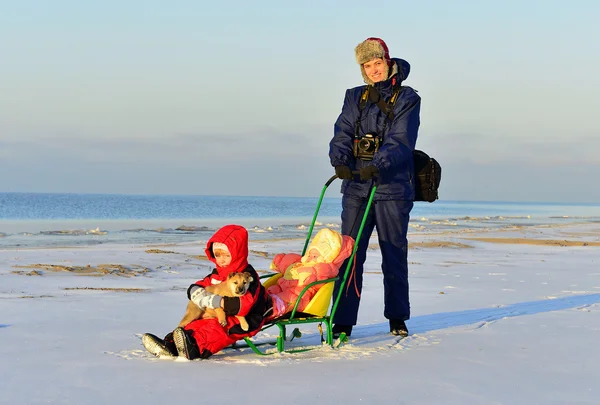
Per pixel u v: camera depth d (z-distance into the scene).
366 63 5.56
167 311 6.62
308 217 48.38
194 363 4.30
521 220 46.34
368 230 5.63
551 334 5.57
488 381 3.99
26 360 4.29
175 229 26.61
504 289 9.16
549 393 3.76
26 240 19.17
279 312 4.63
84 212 51.97
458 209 101.88
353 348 4.90
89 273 10.41
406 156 5.30
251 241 19.39
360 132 5.59
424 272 11.26
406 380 3.96
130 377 3.89
